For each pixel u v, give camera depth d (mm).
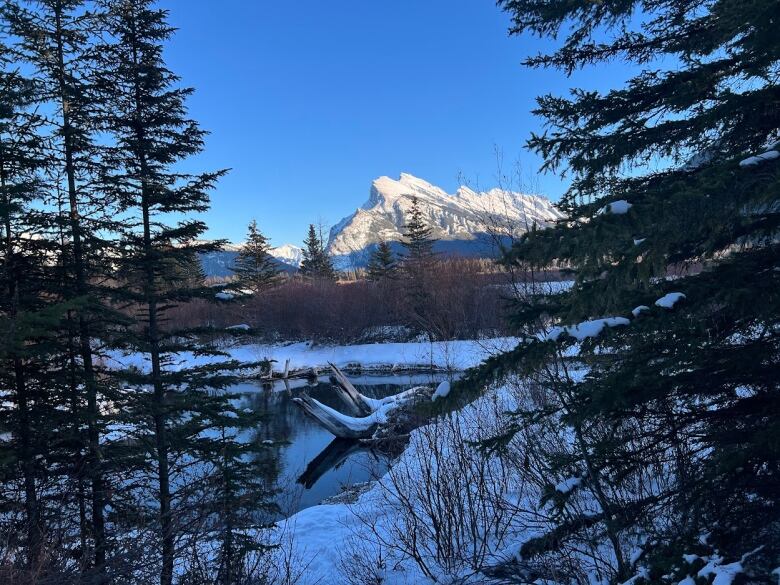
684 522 3625
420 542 7227
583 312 2729
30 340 7070
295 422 21438
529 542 5484
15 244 7375
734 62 3691
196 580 6656
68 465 7523
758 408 3322
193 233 8898
